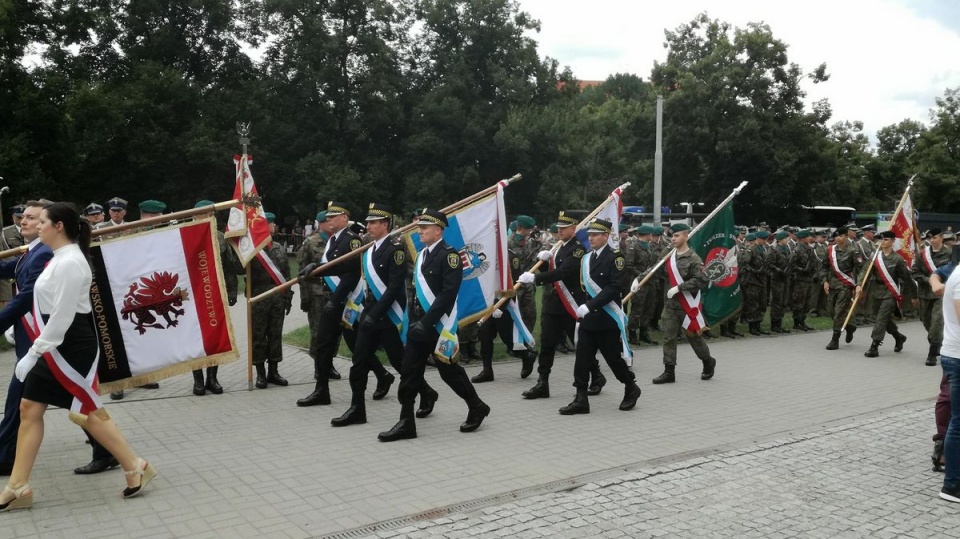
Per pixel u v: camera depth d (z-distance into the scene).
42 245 5.31
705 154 40.12
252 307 8.75
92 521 4.78
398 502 5.21
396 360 7.65
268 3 40.03
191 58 40.34
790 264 15.39
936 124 50.44
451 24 44.91
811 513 5.14
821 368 11.00
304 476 5.72
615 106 75.19
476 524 4.83
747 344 13.45
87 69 37.47
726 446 6.76
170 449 6.37
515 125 41.34
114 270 7.03
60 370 4.88
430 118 41.56
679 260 9.71
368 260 7.28
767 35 38.69
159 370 7.27
